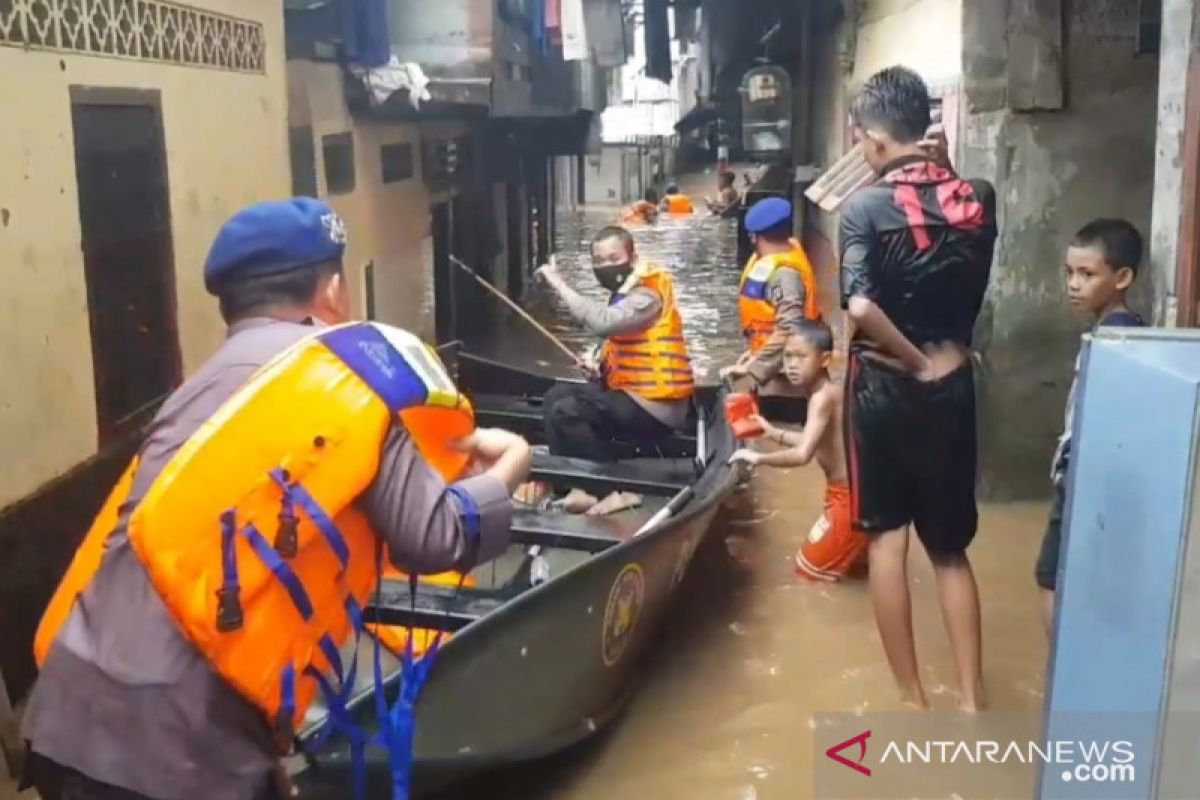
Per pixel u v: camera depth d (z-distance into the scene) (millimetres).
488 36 8180
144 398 4375
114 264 4148
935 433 3590
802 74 13359
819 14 12008
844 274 3553
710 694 3979
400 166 8578
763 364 6070
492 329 11883
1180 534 1793
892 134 3572
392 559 2012
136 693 1861
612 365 5438
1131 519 1912
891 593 3725
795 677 4086
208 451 1859
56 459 3729
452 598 3562
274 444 1869
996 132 5402
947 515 3670
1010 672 4051
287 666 1908
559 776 3488
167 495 1843
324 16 6723
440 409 2090
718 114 16312
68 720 1893
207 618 1831
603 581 3424
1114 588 1964
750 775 3479
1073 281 3389
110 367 4105
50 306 3689
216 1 5020
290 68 6293
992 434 5676
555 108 12422
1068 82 5348
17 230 3514
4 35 3455
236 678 1855
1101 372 2029
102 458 4000
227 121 5160
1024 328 5562
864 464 3666
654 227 23094
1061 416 5633
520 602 3072
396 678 2756
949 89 5816
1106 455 1995
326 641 1982
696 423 5723
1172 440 1811
